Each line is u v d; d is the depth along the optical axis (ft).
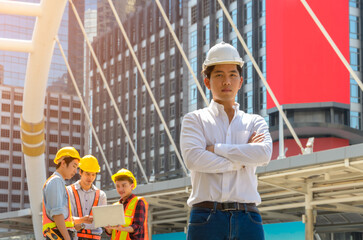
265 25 203.62
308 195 55.52
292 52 189.67
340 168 45.88
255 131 12.28
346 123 192.24
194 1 248.32
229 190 11.55
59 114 454.81
